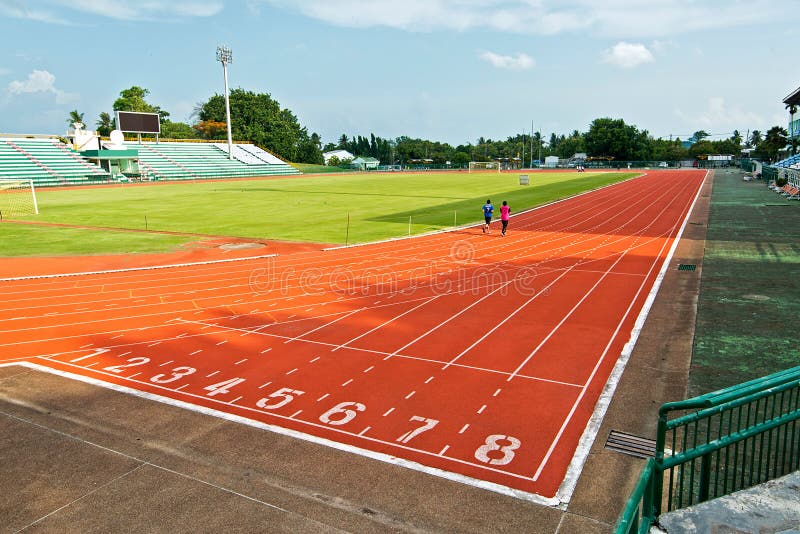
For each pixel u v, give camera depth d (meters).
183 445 8.73
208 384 11.05
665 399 10.05
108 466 8.15
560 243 27.00
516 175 90.69
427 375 11.28
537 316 15.22
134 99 114.06
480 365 11.78
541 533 6.59
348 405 10.02
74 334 14.26
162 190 61.31
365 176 92.75
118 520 6.92
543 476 7.76
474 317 15.18
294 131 134.50
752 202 42.25
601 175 87.75
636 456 8.20
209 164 90.50
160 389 10.85
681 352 12.30
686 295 16.98
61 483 7.73
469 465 8.05
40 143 75.31
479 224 33.66
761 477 7.13
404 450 8.49
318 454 8.41
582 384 10.77
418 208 42.81
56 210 42.41
